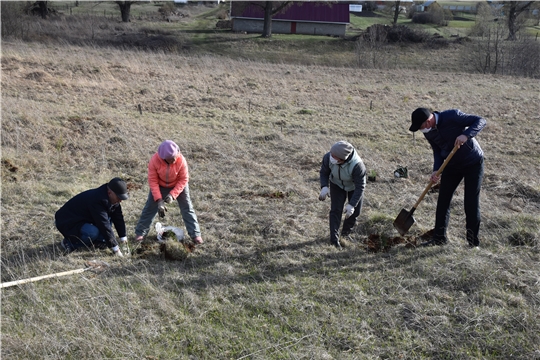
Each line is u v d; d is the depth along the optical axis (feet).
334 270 17.90
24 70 53.67
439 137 18.11
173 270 17.78
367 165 30.42
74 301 15.71
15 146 30.60
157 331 14.66
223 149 32.81
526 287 16.38
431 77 75.51
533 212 23.90
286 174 28.68
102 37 110.52
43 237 20.04
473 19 214.07
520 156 33.88
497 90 62.80
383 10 212.43
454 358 13.66
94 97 45.70
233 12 145.18
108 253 18.97
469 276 16.94
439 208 19.36
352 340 14.28
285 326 14.93
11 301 15.79
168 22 157.99
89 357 13.57
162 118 40.47
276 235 20.74
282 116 44.60
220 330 14.73
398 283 16.94
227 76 62.08
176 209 23.30
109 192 18.07
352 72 77.15
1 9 93.86
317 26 149.07
